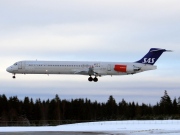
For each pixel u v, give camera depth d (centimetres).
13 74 14400
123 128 9719
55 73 14075
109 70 13975
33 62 14075
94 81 14462
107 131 8606
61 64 13925
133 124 11400
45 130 9019
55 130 9006
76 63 13975
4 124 13800
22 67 14050
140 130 8850
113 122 12356
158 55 14350
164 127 9988
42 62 14025
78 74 14038
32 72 14125
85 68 13925
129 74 14300
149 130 8738
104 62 14050
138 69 14162
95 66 13950
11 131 8650
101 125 11150
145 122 12231
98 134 7900
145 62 14325
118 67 13938
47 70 14000
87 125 11300
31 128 9806
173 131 8419
